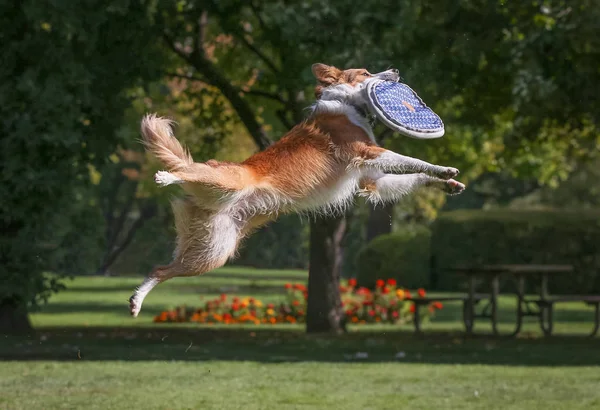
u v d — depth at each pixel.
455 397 10.43
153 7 16.72
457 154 24.86
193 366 12.94
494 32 17.84
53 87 15.56
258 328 19.91
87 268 29.98
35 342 15.92
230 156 35.97
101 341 16.39
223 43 20.81
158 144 7.43
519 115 20.23
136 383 11.31
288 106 18.59
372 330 19.59
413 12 16.39
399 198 8.20
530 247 30.83
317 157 7.88
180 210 7.80
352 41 15.44
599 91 17.91
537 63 17.72
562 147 27.16
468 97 20.06
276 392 10.73
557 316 23.98
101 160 16.98
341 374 12.26
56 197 16.42
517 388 11.11
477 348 15.76
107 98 16.80
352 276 49.91
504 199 55.56
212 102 21.64
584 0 17.33
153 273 7.70
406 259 33.44
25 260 16.53
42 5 15.16
